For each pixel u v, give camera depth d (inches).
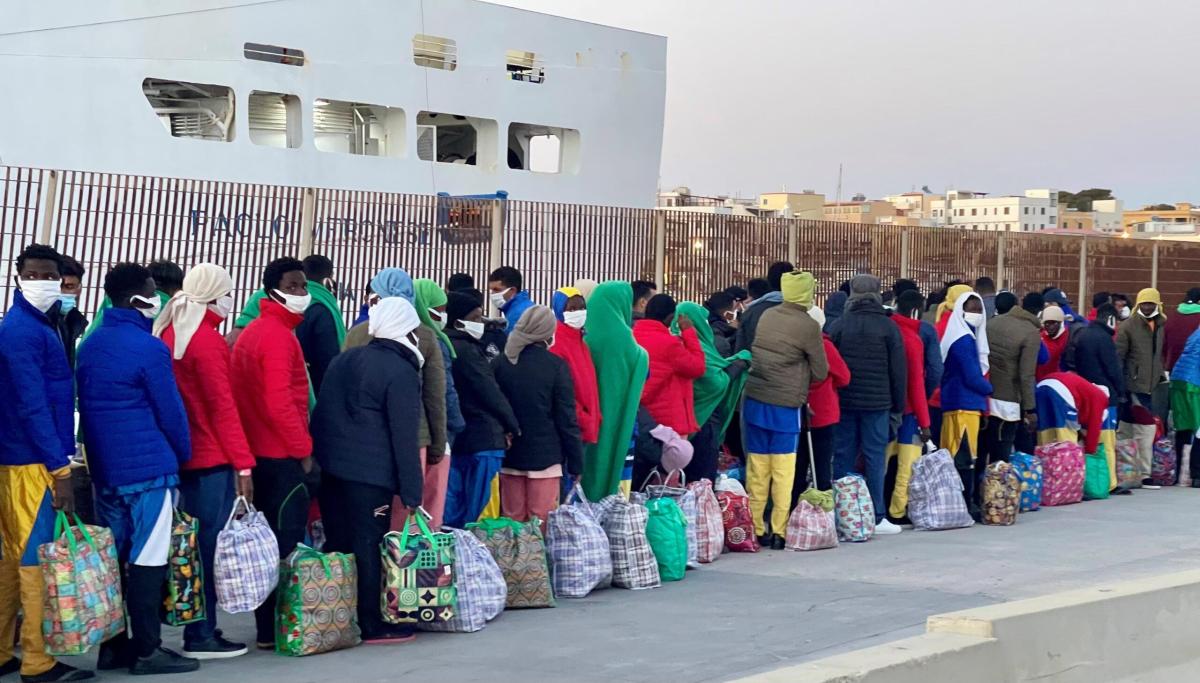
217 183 470.3
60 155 626.8
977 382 450.9
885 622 289.6
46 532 230.7
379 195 509.4
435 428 286.2
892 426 438.6
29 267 231.0
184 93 691.4
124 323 240.4
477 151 810.2
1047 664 227.9
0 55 607.8
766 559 382.6
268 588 248.4
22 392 225.5
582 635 274.2
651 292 415.2
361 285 506.3
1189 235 2410.2
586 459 353.1
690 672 239.8
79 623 224.1
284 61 707.4
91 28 633.0
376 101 743.1
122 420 236.5
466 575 279.0
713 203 1908.2
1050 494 505.4
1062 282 813.2
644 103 885.2
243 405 261.9
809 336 391.5
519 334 322.3
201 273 252.8
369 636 266.8
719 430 401.1
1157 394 586.9
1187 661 263.9
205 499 253.3
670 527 343.9
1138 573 360.8
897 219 2118.6
